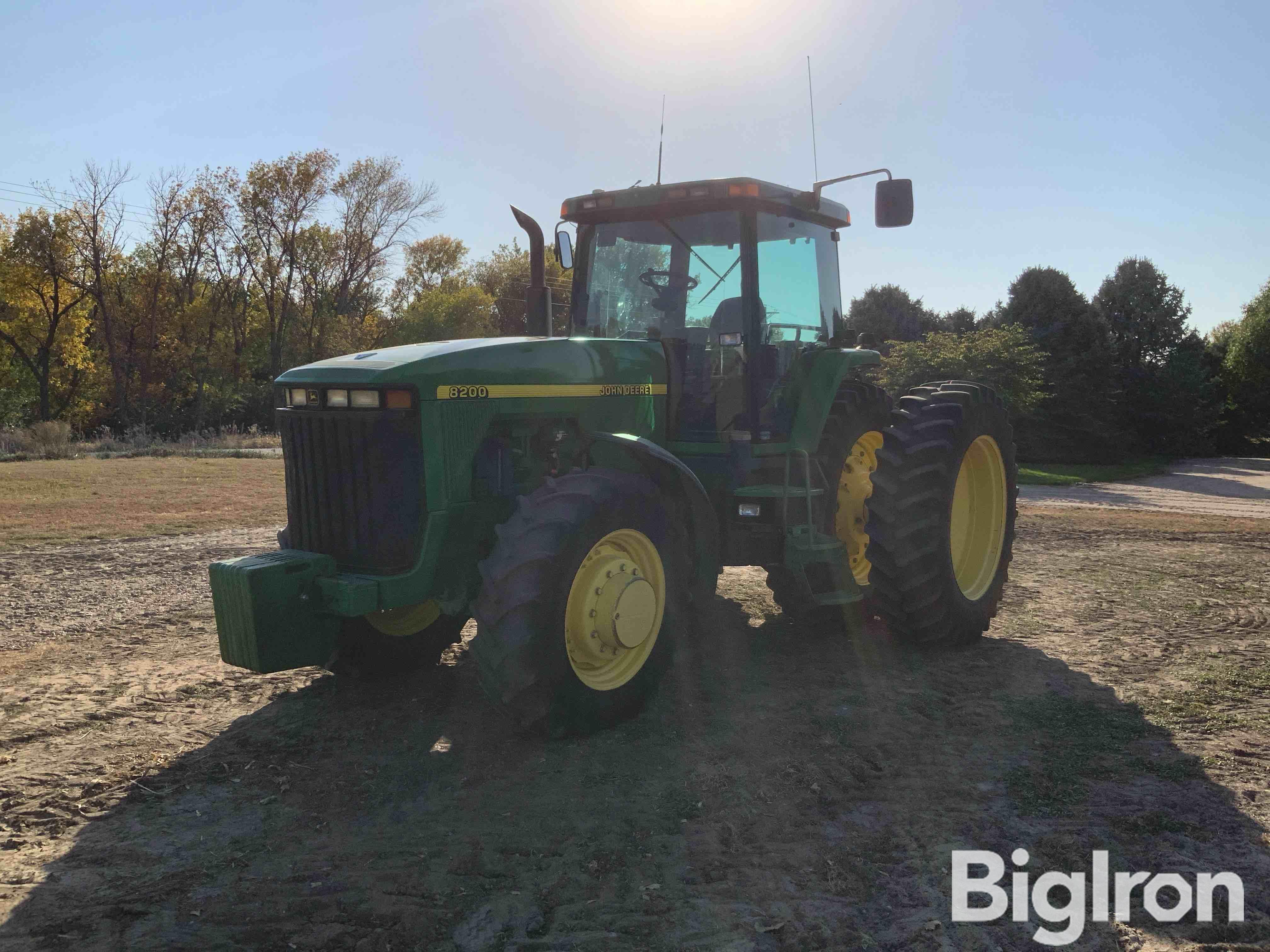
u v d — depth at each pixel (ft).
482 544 12.41
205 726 12.44
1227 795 10.14
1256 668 14.88
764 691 13.85
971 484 17.71
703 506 13.14
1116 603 19.85
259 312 133.80
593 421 13.24
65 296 116.78
